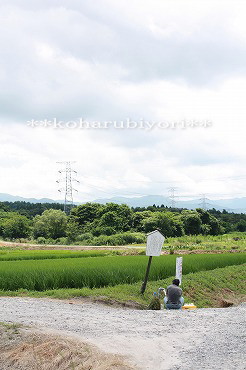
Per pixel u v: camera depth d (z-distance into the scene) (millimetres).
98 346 10609
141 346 10852
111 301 19234
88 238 107062
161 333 12305
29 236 115312
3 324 12328
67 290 20891
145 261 31953
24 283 21969
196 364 9562
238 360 9766
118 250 63969
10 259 43969
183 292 24828
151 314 15469
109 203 133000
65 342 10578
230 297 28062
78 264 27922
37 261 32312
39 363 9625
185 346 11000
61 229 111625
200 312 16047
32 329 11914
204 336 11992
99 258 37594
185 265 32000
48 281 22406
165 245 84562
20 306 16656
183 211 141375
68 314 15023
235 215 193125
